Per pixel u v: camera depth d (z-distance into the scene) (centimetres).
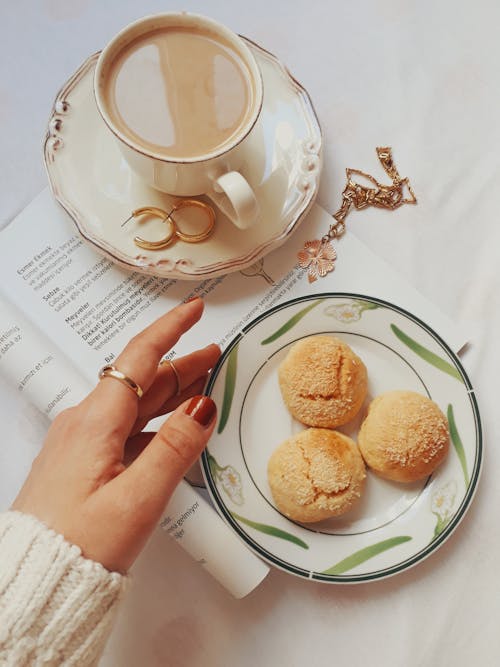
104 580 22
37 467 25
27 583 22
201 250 31
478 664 30
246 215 28
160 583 31
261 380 32
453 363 31
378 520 30
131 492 23
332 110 35
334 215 33
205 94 28
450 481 30
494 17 35
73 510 23
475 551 31
